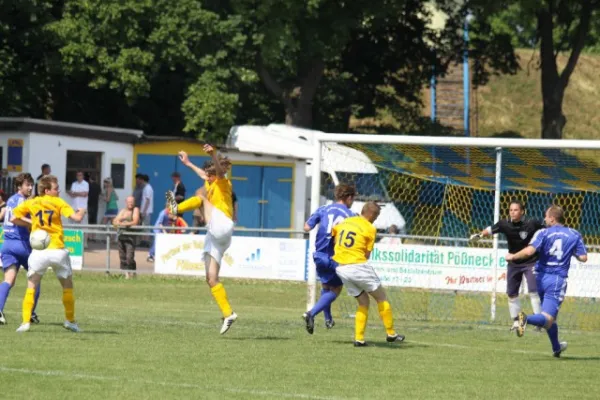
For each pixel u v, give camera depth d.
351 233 25.25
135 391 17.95
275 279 43.66
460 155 37.31
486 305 38.34
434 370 21.75
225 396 17.81
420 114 99.69
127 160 61.53
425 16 90.88
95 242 47.56
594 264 35.03
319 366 21.58
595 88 121.81
